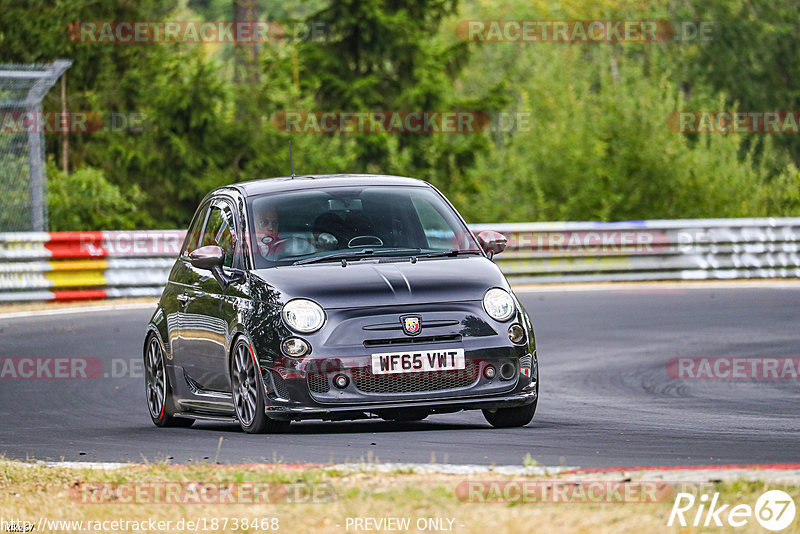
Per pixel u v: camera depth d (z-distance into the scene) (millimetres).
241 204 27688
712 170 97562
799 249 71938
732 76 153500
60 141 100438
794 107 153375
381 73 113375
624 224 69812
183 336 28344
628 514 15625
